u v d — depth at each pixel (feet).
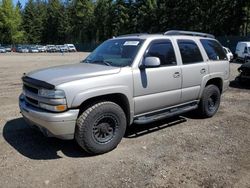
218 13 188.85
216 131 22.04
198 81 23.31
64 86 16.24
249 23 195.21
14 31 302.45
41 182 14.57
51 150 18.13
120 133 18.29
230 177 15.39
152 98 19.94
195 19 193.16
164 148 18.78
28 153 17.66
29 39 338.54
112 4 275.18
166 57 21.03
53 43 338.34
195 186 14.51
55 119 16.11
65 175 15.25
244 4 184.65
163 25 209.56
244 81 41.24
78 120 16.84
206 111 24.71
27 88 18.12
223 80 26.00
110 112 17.58
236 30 191.72
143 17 229.04
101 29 290.15
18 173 15.37
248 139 20.61
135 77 18.83
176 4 199.82
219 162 17.01
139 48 19.65
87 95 16.71
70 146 18.76
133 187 14.28
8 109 26.94
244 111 27.91
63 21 327.06
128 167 16.19
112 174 15.42
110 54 20.62
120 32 257.75
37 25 339.77
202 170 16.05
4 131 21.08
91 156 17.48
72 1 317.63
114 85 17.83
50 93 16.25
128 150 18.38
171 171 15.87
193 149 18.72
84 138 16.89
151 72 19.69
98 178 15.01
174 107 22.00
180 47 22.22
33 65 81.30
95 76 17.40
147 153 17.99
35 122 17.19
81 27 309.22
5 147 18.40
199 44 24.11
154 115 20.75
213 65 24.71
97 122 17.22
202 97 24.20
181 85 21.88
